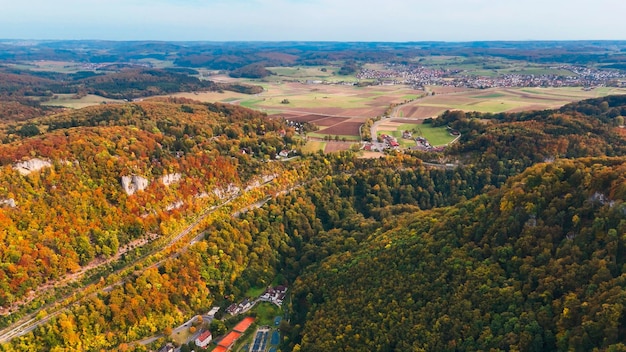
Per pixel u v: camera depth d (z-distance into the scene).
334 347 131.88
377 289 144.38
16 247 151.62
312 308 156.88
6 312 144.25
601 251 108.12
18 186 163.75
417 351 117.19
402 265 147.12
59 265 159.75
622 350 86.94
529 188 136.38
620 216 110.81
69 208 170.38
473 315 116.19
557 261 113.19
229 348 154.50
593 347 94.12
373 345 127.25
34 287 151.62
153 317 159.38
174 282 170.75
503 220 133.88
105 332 149.75
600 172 122.50
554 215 124.31
